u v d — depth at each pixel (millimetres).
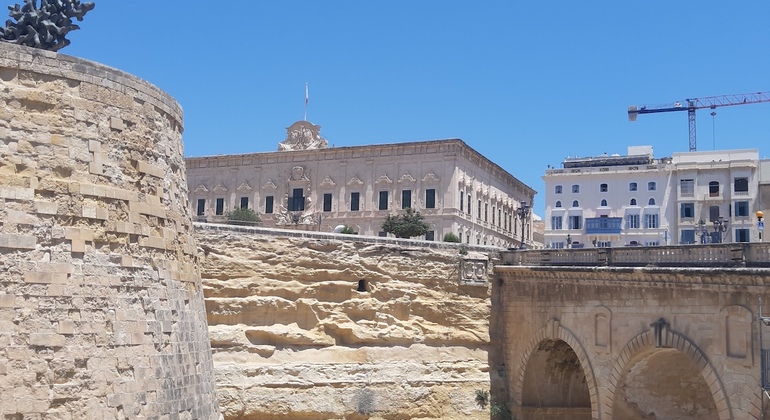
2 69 24266
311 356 53375
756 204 103000
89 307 24969
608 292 46656
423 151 100562
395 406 54938
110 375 25234
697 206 106562
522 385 56344
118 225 26406
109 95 26828
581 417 57219
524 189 131625
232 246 52062
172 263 29375
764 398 34719
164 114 29875
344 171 104188
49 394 23547
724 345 37438
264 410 50562
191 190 111750
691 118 152500
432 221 98812
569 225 113750
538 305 54719
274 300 52469
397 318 57062
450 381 56719
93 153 25953
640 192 110250
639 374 45594
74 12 30359
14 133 24188
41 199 24375
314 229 103938
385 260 57469
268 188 107625
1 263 23172
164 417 27297
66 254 24656
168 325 28391
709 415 46750
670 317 41375
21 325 23297
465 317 58562
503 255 60312
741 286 36281
